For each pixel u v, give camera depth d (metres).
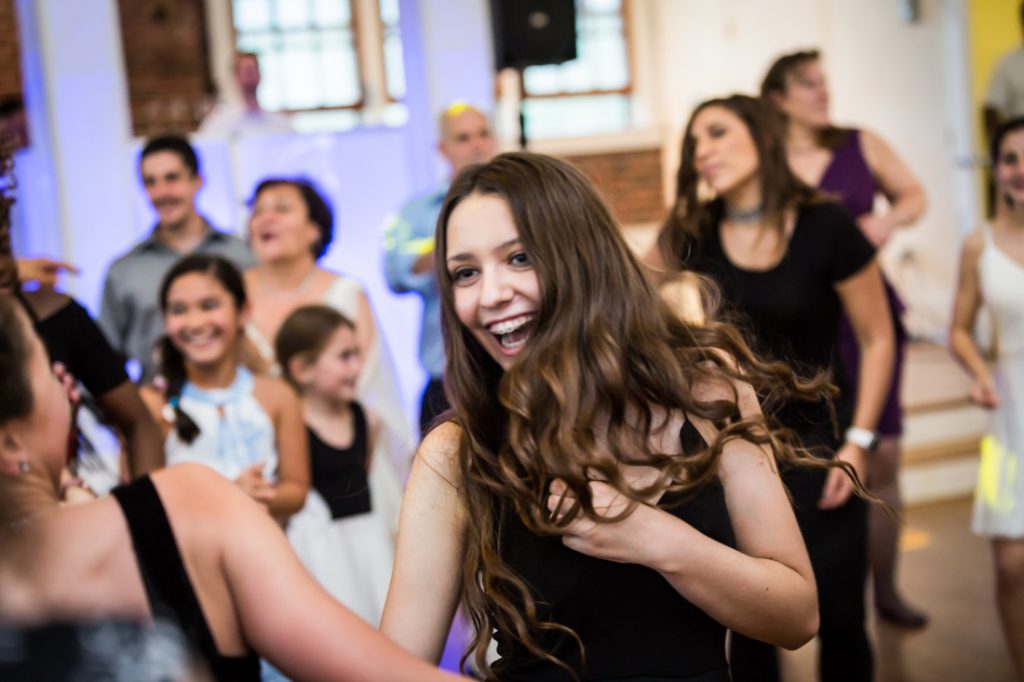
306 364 3.37
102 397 2.54
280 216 4.18
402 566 1.65
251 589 1.24
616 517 1.48
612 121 9.71
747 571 1.50
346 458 3.38
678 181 2.93
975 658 3.79
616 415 1.56
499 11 4.25
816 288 2.82
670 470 1.54
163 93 8.84
